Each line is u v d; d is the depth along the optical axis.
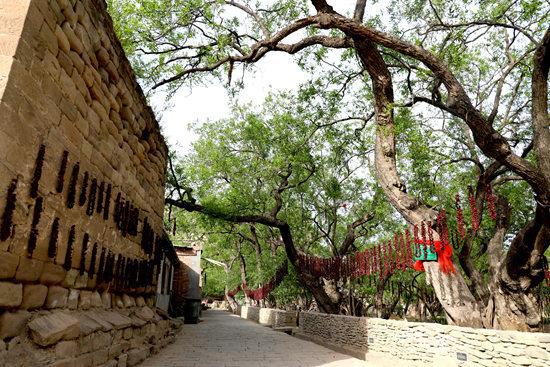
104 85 5.50
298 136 17.28
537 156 7.49
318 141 17.69
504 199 11.09
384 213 17.64
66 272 4.32
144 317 7.41
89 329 4.48
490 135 7.80
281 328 18.36
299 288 21.53
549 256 17.83
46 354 3.53
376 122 10.76
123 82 6.34
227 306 51.75
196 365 7.00
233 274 36.44
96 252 5.21
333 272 12.36
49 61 3.83
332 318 12.36
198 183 19.64
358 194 20.23
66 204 4.27
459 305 8.73
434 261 9.01
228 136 20.08
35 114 3.56
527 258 8.19
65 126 4.22
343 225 24.72
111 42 5.70
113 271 5.95
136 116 7.20
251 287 32.03
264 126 18.61
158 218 9.51
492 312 8.93
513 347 5.43
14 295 3.26
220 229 25.61
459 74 13.82
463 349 6.39
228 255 37.25
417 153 11.67
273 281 22.31
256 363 7.58
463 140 13.59
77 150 4.56
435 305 19.50
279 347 10.76
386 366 8.05
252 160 19.97
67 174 4.28
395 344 8.40
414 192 13.45
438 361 6.97
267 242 27.84
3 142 3.04
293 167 17.53
